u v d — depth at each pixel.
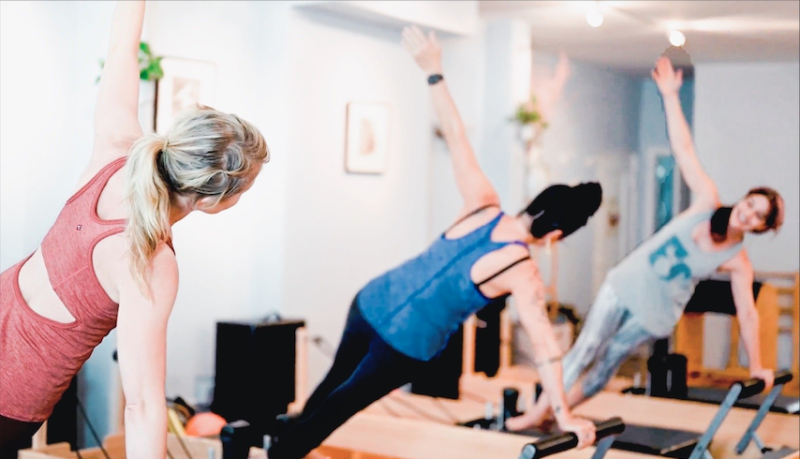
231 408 5.27
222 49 5.61
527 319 3.68
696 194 5.23
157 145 1.80
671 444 4.28
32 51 4.85
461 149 3.96
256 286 5.87
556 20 7.16
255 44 5.81
